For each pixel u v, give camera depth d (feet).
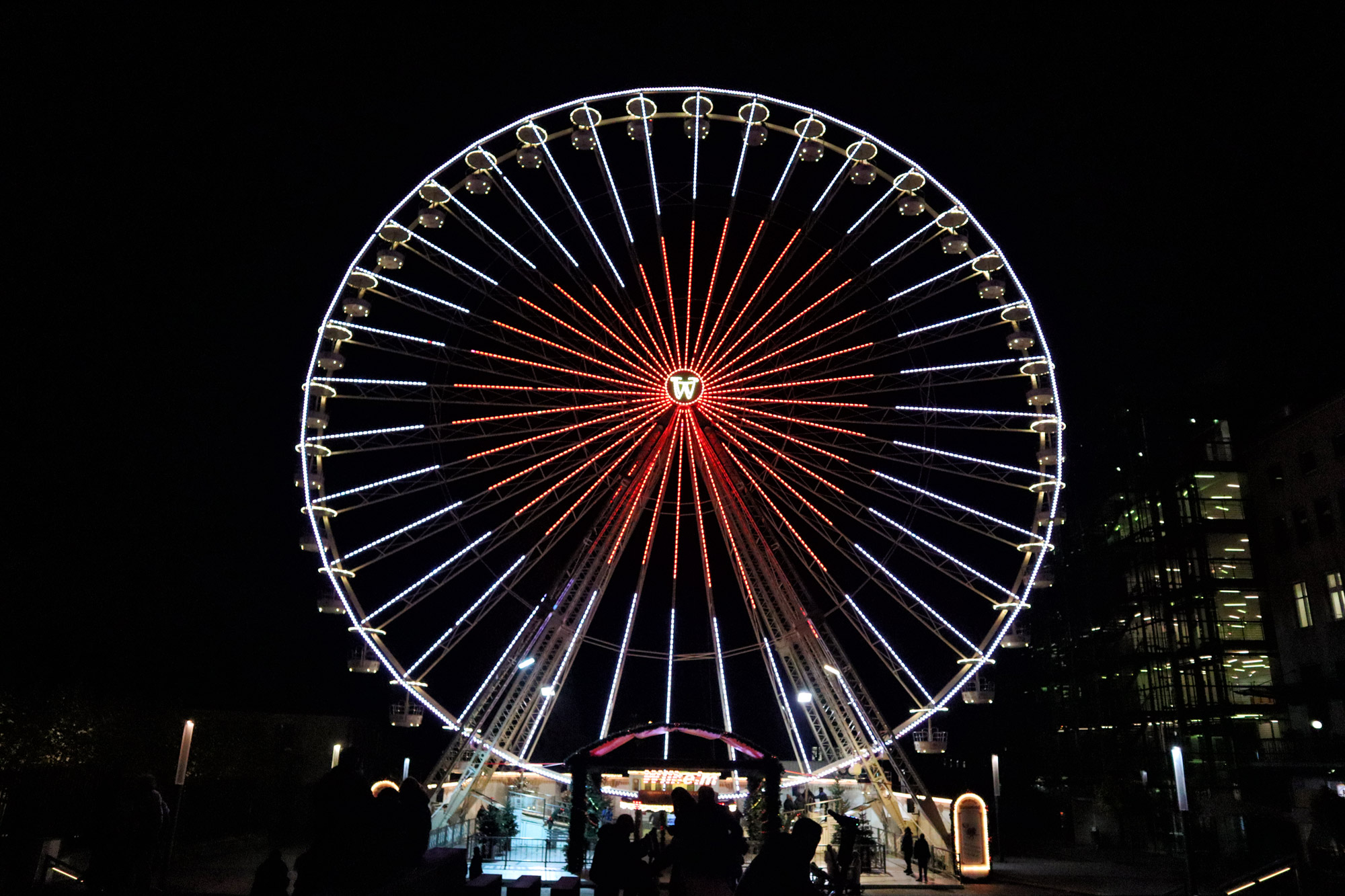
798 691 121.80
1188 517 149.07
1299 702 131.44
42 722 107.34
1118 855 142.31
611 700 119.65
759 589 122.11
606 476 114.83
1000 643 109.60
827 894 69.05
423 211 118.52
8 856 54.75
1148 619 160.04
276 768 167.53
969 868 105.40
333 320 111.04
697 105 120.26
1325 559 133.59
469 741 112.06
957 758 197.77
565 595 112.98
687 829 37.42
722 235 120.06
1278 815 121.90
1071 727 184.55
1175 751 72.69
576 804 84.12
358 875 32.50
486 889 40.55
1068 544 187.32
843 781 133.69
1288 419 141.38
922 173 118.62
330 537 106.93
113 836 38.50
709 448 116.47
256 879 40.14
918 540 112.16
